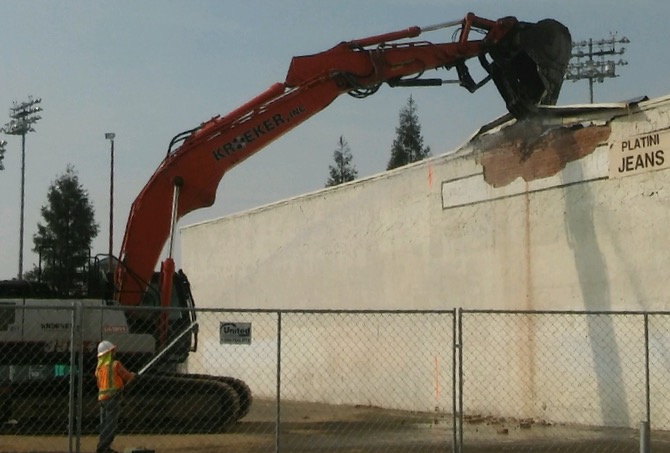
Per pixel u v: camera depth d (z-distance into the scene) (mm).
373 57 19109
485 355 21219
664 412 17141
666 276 17094
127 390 17781
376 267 25094
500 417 20609
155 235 18328
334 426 19234
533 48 18984
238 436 17094
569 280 19109
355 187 26094
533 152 20094
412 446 15523
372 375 24938
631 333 17750
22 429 17516
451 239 22391
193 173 18516
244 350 30469
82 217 58906
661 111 17250
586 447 15406
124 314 17938
